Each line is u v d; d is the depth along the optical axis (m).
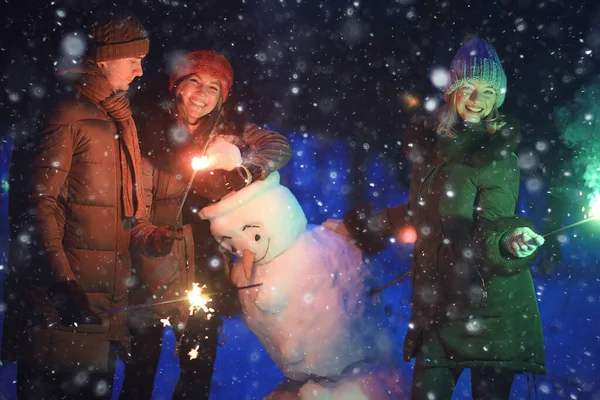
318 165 12.92
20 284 3.96
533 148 8.85
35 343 3.97
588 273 7.29
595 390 5.12
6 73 7.73
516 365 4.11
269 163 4.37
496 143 4.16
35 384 4.04
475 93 4.29
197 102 4.54
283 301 4.32
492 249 3.97
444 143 4.25
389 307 4.71
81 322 3.89
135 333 4.60
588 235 7.17
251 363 6.18
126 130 4.17
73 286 3.88
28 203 3.91
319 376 4.35
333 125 12.82
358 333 4.42
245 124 4.75
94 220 4.09
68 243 4.07
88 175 4.06
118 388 5.62
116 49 4.19
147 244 4.29
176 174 4.60
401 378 4.48
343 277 4.46
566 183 7.31
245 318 4.50
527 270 4.25
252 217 4.31
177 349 4.59
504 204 4.19
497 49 9.55
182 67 4.59
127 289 4.27
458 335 4.16
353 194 12.82
